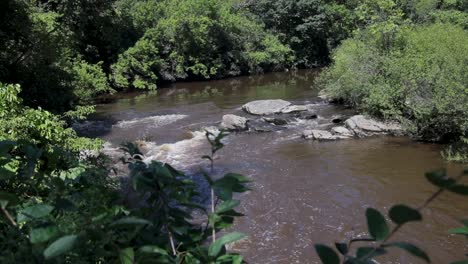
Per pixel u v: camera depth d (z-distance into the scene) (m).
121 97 23.58
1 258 1.46
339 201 9.26
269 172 11.18
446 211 8.45
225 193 1.44
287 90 23.61
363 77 16.02
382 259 6.89
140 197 1.70
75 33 20.48
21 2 14.62
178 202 1.62
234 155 12.73
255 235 7.95
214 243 1.30
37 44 15.44
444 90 12.64
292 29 34.66
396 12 18.30
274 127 15.70
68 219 1.82
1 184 2.09
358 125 14.36
